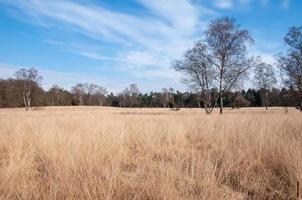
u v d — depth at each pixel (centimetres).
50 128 942
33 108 7950
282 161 516
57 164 494
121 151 608
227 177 468
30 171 504
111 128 864
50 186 396
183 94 10044
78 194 372
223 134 812
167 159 589
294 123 1103
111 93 13262
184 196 374
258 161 541
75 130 934
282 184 451
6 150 679
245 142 682
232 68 3588
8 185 407
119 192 391
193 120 1420
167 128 995
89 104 12369
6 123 1206
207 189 394
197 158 538
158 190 380
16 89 8231
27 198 374
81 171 439
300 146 588
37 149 670
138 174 466
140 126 1030
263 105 8600
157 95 11950
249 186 438
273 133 789
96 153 548
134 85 11675
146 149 700
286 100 5166
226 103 8650
